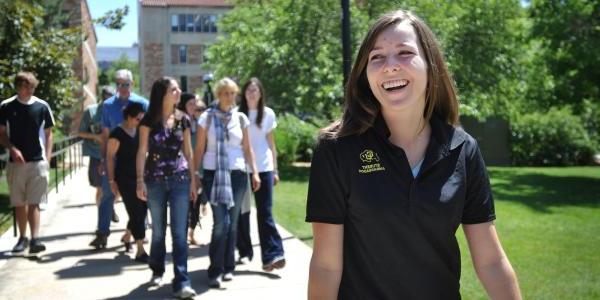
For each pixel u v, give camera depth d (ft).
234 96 18.62
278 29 60.49
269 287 18.03
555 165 79.15
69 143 53.98
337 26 58.70
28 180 21.75
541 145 78.69
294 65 59.41
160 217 17.46
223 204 17.92
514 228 28.37
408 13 6.91
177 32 207.41
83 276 19.25
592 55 54.03
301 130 72.69
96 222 28.71
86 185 42.68
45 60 38.34
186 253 17.08
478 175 6.69
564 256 22.07
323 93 55.72
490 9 61.05
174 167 16.97
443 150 6.54
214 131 18.20
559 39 55.93
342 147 6.49
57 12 51.70
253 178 19.03
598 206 36.47
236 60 62.34
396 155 6.36
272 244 19.42
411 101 6.53
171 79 17.12
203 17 208.74
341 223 6.55
